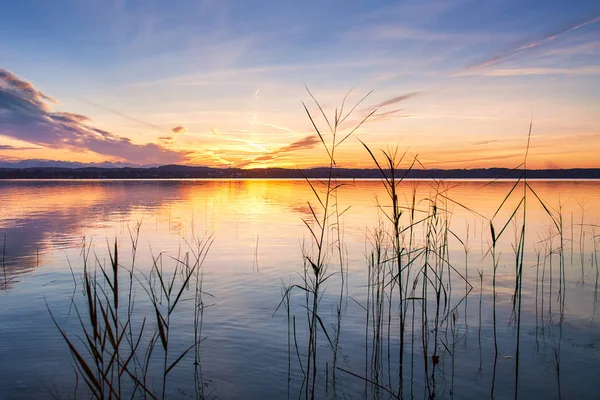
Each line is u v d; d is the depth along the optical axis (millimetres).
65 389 5133
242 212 26344
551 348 6465
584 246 14938
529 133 4984
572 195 39406
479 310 8195
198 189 63000
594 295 9203
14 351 6148
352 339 6773
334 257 12844
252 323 7340
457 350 6414
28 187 66438
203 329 7043
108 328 3625
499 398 5086
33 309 7918
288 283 9938
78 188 63062
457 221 20859
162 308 8062
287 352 6246
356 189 57688
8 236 16266
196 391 5145
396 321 7609
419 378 5566
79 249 13742
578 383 5434
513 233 17641
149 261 12102
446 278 10609
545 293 9344
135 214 24469
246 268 11422
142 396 5008
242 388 5223
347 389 5246
